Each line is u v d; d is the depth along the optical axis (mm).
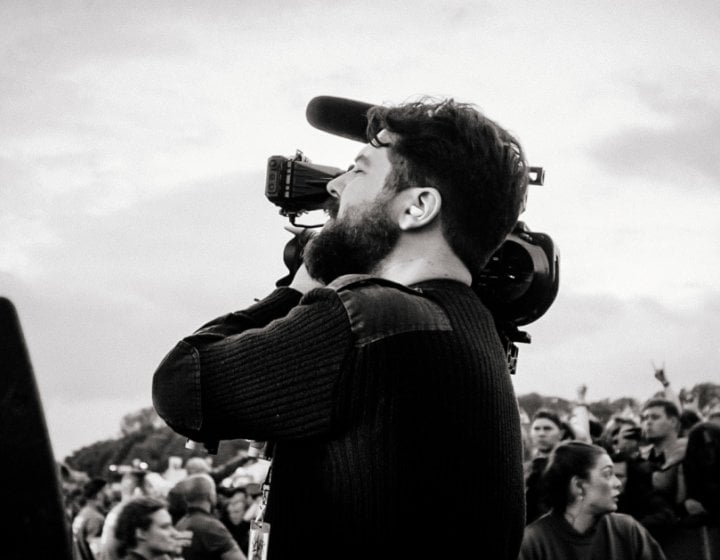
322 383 1426
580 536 4012
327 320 1442
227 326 1618
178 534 4422
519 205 1629
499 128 1625
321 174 1740
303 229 1807
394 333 1435
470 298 1564
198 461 5234
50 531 908
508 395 1555
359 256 1591
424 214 1554
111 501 5488
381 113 1619
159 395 1533
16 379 915
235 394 1473
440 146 1564
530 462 4258
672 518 4281
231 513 5000
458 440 1441
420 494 1409
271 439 1461
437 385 1438
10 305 922
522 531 1589
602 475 4020
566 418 4773
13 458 906
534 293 1726
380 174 1587
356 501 1413
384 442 1408
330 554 1430
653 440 4422
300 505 1465
